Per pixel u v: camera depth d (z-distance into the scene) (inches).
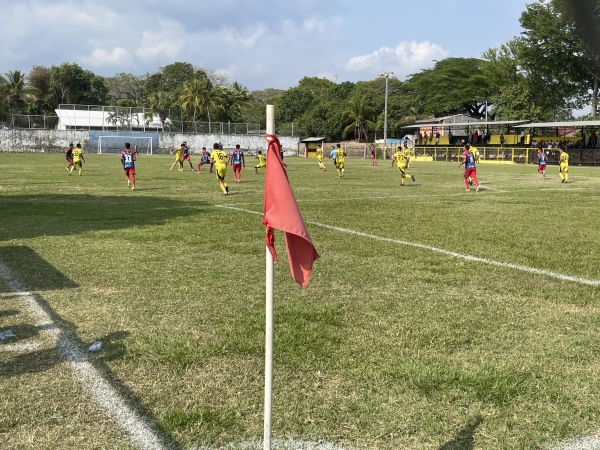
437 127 2549.2
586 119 2150.6
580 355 178.1
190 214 511.2
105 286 259.0
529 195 741.9
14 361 171.0
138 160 1946.4
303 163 1937.7
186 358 172.9
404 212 542.3
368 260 319.3
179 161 1328.7
